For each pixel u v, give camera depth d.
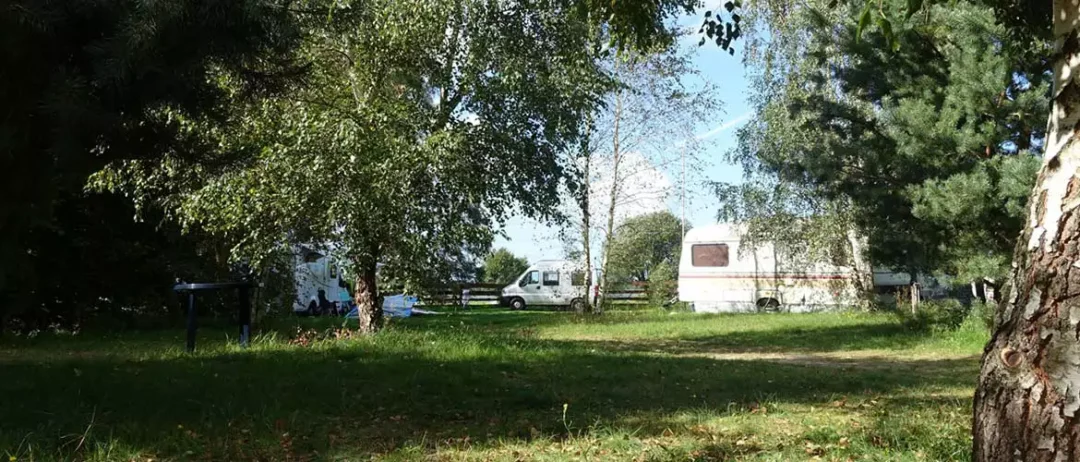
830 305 26.97
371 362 9.80
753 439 5.66
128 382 7.59
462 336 12.91
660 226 27.14
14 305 16.31
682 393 8.00
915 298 21.16
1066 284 2.94
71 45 6.08
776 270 27.89
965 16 13.23
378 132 12.84
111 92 6.02
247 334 12.00
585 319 24.73
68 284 17.91
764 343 16.75
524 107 14.00
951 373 10.84
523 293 35.44
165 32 5.94
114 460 4.84
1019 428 2.97
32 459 4.65
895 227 15.30
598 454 5.20
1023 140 13.77
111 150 6.79
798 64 20.16
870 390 8.62
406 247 13.06
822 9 17.52
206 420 5.95
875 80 15.34
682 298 29.56
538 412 6.81
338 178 12.77
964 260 14.02
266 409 6.43
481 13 13.46
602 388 8.27
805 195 21.61
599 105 14.73
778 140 20.95
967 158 14.10
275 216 13.16
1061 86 3.13
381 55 13.52
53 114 5.83
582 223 25.30
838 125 16.12
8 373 8.34
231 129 8.65
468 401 7.26
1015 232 13.56
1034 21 8.37
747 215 23.81
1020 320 3.04
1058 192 3.04
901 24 14.41
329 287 31.50
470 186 13.35
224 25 6.31
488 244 13.95
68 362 9.45
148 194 14.67
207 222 14.27
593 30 10.01
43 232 16.31
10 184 6.28
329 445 5.43
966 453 5.07
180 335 16.03
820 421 6.37
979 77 13.27
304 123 12.48
